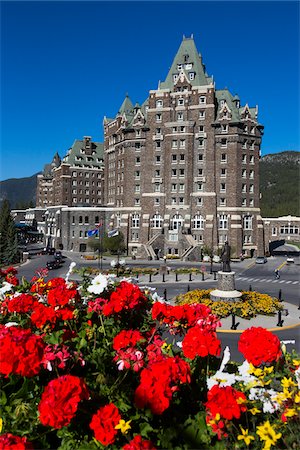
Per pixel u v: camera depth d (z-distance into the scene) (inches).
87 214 4077.3
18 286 483.5
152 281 1931.6
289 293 1610.5
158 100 3412.9
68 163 5610.2
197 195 3302.2
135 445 189.8
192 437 225.3
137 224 3506.4
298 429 220.8
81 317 347.6
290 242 5103.3
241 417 239.8
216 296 1141.7
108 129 4192.9
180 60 3511.3
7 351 210.1
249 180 3319.4
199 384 268.7
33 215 6801.2
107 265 2758.4
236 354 760.3
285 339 879.7
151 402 206.4
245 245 3284.9
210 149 3289.9
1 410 221.3
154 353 252.5
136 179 3521.2
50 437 232.2
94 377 257.3
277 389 256.2
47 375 253.6
